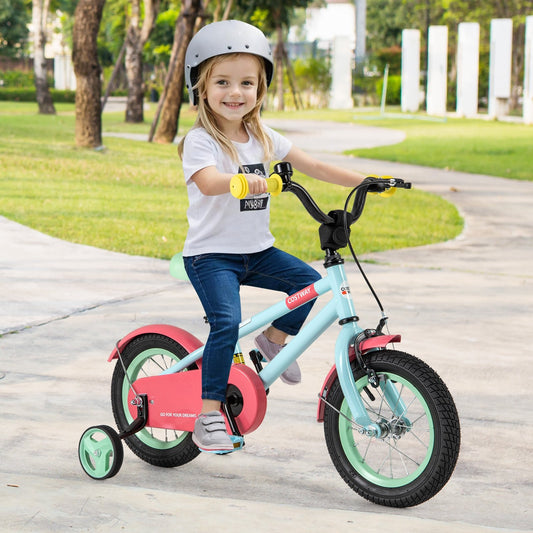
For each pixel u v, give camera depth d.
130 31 36.53
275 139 4.18
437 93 49.69
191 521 3.46
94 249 10.68
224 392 3.98
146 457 4.50
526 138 33.47
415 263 10.66
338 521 3.54
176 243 11.23
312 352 6.66
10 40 72.06
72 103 58.97
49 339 6.89
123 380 4.55
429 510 3.94
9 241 10.91
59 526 3.36
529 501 4.11
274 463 4.55
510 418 5.32
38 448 4.62
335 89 61.19
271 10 49.31
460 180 21.09
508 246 12.15
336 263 3.87
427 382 3.70
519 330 7.50
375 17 79.75
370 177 3.86
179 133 30.64
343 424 3.98
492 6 60.62
